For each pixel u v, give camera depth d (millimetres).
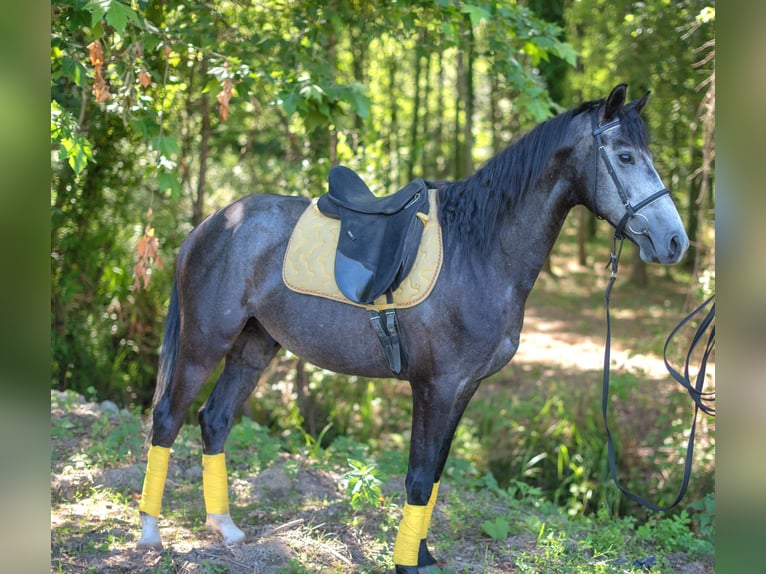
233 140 7469
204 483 3180
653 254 2506
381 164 6062
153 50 3840
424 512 2734
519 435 5871
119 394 6234
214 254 2980
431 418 2695
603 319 10219
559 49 4414
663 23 6641
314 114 4137
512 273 2715
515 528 3590
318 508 3547
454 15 4312
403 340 2693
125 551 2947
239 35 4359
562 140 2648
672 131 9609
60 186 5734
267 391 6355
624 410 6109
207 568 2812
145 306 6547
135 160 5992
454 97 13109
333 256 2797
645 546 3598
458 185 2828
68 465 3725
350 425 6184
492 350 2680
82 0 3066
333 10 4328
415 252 2688
